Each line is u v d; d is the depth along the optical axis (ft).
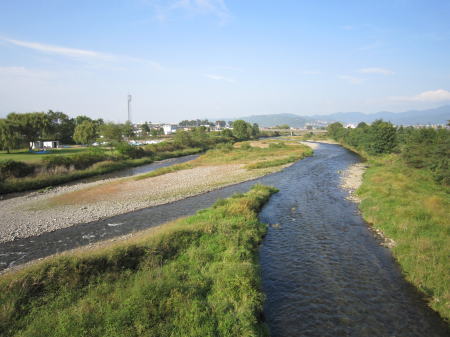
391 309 37.55
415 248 50.52
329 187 112.37
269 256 53.62
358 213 78.64
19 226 71.36
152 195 102.78
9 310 31.50
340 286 43.11
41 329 29.27
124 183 124.36
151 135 482.28
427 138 129.08
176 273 41.27
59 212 83.05
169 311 32.55
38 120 248.73
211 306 34.35
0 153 205.16
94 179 139.85
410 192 85.97
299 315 36.60
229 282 39.34
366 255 53.11
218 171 156.15
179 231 53.42
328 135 523.29
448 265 42.88
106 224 73.15
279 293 41.55
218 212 71.56
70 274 38.14
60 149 250.57
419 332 33.37
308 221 73.10
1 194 106.52
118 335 28.43
